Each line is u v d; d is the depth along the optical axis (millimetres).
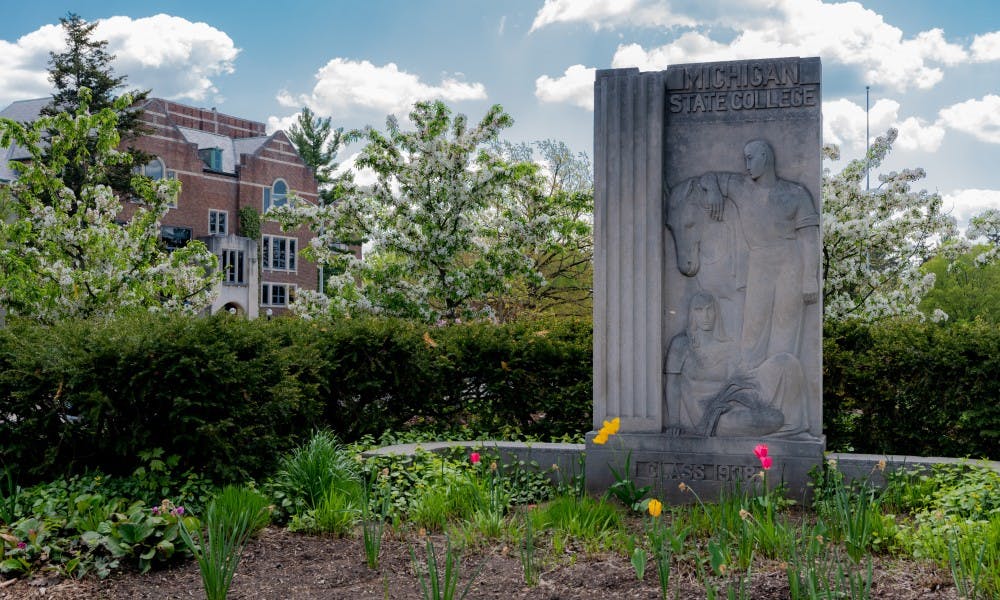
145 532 4824
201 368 6270
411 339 9258
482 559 4852
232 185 54719
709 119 6645
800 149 6484
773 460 6375
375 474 6395
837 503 4953
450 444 7309
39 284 14523
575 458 7000
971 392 7707
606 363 6727
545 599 4188
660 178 6609
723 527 4629
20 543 4684
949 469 6156
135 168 38812
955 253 14977
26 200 15336
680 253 6664
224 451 6215
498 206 19516
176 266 16078
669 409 6680
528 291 21531
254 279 52438
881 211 14102
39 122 15453
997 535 4426
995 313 26641
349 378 8969
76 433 6332
